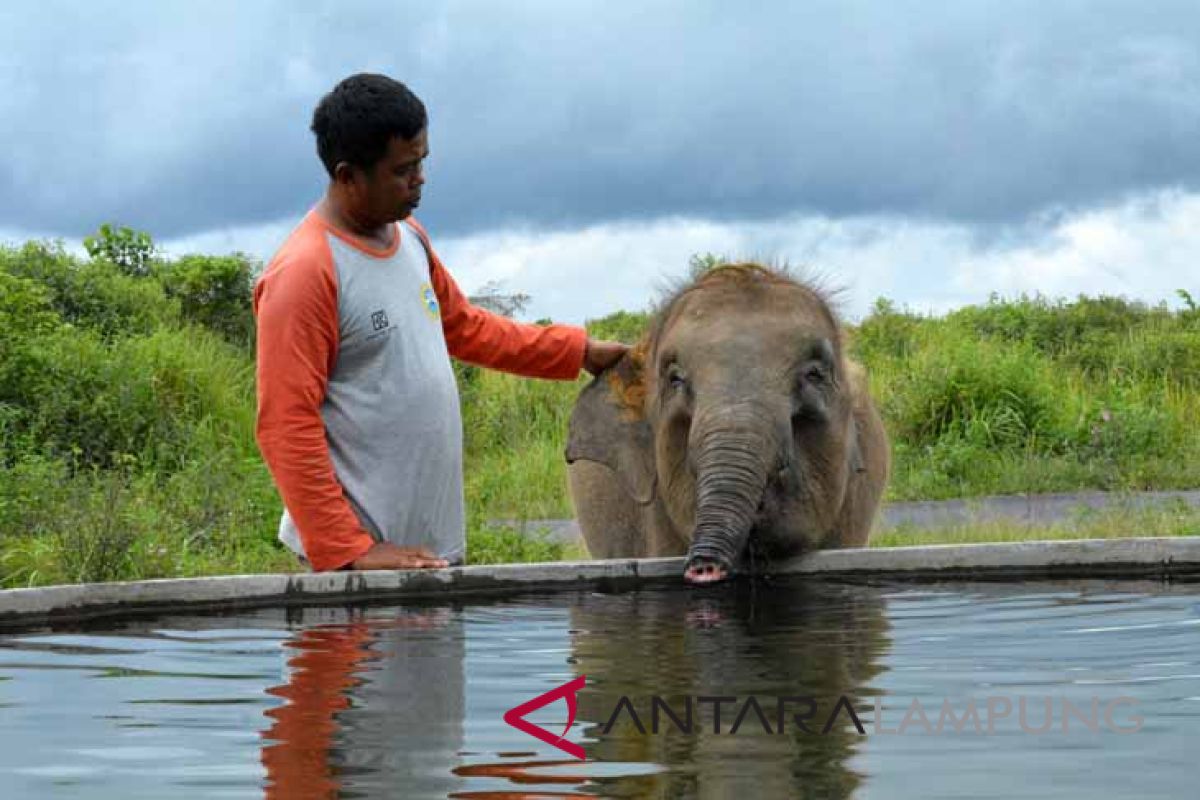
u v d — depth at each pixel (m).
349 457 5.39
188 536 8.89
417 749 2.87
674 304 6.26
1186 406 17.38
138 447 11.88
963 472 15.07
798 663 3.76
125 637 4.24
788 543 5.84
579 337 6.40
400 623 4.53
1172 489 14.43
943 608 4.74
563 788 2.58
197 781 2.65
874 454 6.85
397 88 5.24
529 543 9.82
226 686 3.51
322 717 3.16
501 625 4.48
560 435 16.64
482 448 16.59
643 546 7.03
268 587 4.83
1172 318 21.88
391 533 5.43
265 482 10.45
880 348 19.28
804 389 5.85
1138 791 2.51
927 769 2.67
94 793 2.58
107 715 3.20
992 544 5.54
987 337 20.95
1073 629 4.28
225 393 13.62
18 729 3.08
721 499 5.41
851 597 5.05
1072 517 11.59
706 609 4.82
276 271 5.26
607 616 4.65
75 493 8.33
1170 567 5.54
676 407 5.96
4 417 11.37
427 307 5.54
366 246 5.38
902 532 10.91
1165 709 3.15
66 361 12.49
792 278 6.41
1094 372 19.33
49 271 17.03
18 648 4.07
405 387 5.40
